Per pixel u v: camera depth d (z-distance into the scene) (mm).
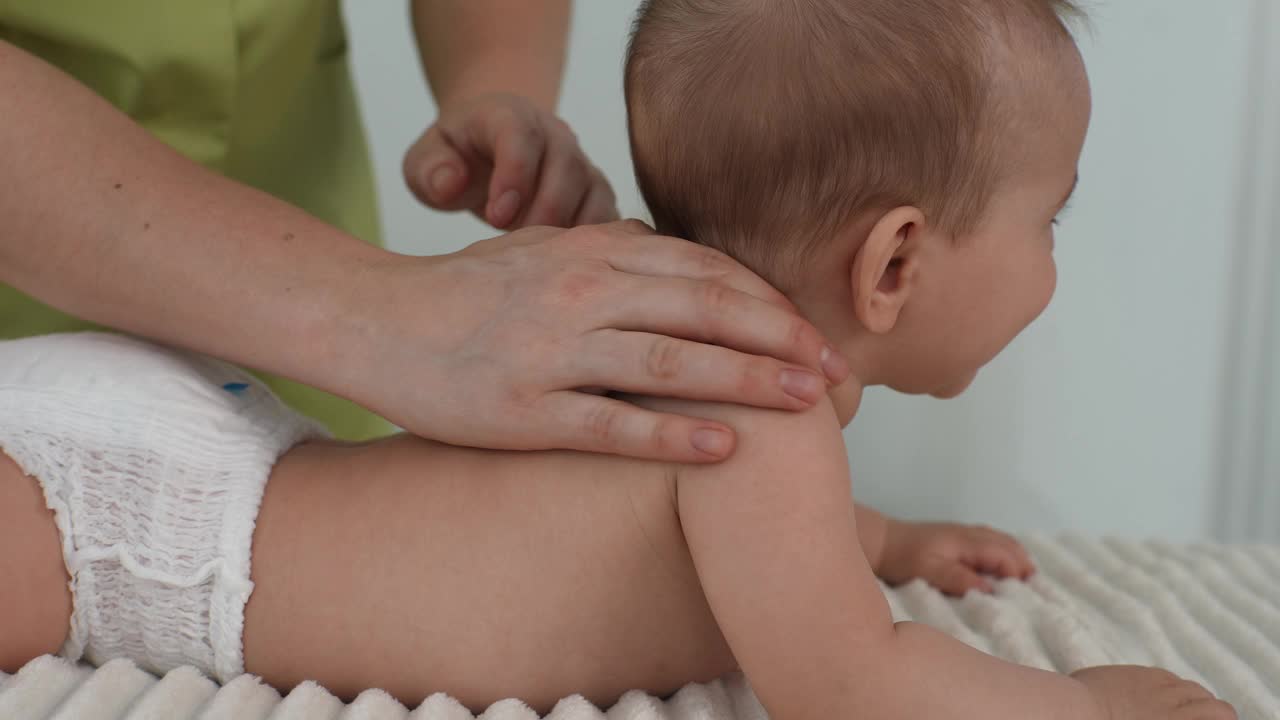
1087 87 791
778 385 659
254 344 732
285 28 1131
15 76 741
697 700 721
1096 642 880
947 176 743
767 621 666
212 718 677
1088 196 1972
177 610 744
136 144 762
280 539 754
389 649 742
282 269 732
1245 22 1935
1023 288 797
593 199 979
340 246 751
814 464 672
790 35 736
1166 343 1983
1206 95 1949
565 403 686
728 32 751
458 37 1197
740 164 744
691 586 735
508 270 709
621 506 720
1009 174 762
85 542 736
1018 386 1975
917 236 748
